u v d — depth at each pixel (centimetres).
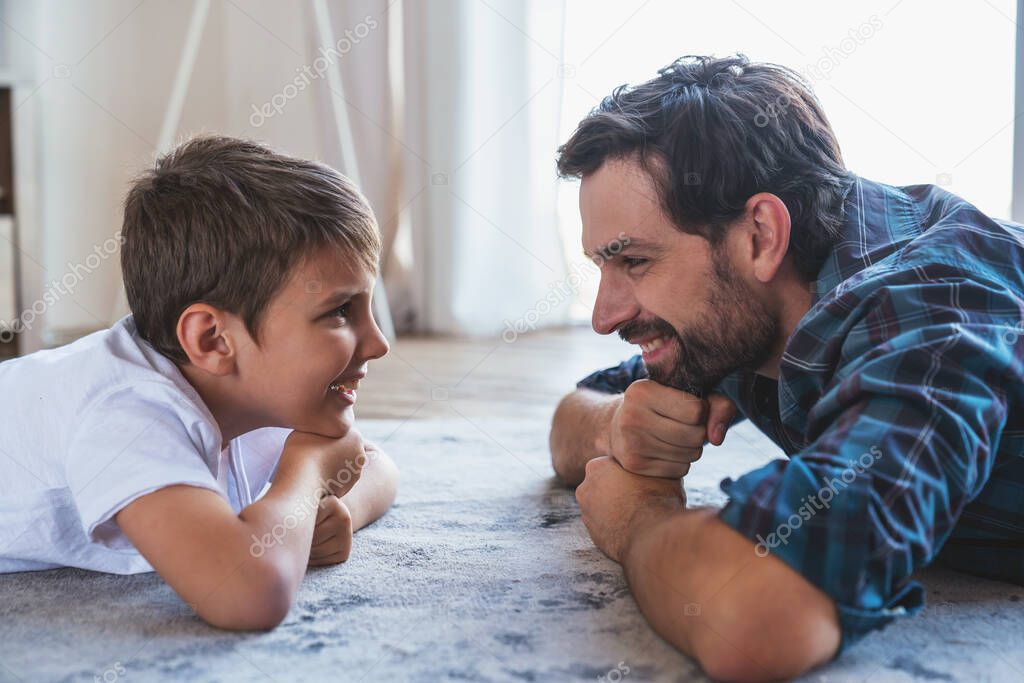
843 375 69
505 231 308
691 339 83
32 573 87
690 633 63
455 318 312
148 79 327
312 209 82
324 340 83
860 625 61
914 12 204
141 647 69
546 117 298
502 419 172
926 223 83
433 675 64
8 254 256
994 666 65
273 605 71
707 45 252
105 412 78
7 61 307
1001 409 67
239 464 96
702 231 80
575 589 81
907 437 63
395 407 186
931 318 68
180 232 82
